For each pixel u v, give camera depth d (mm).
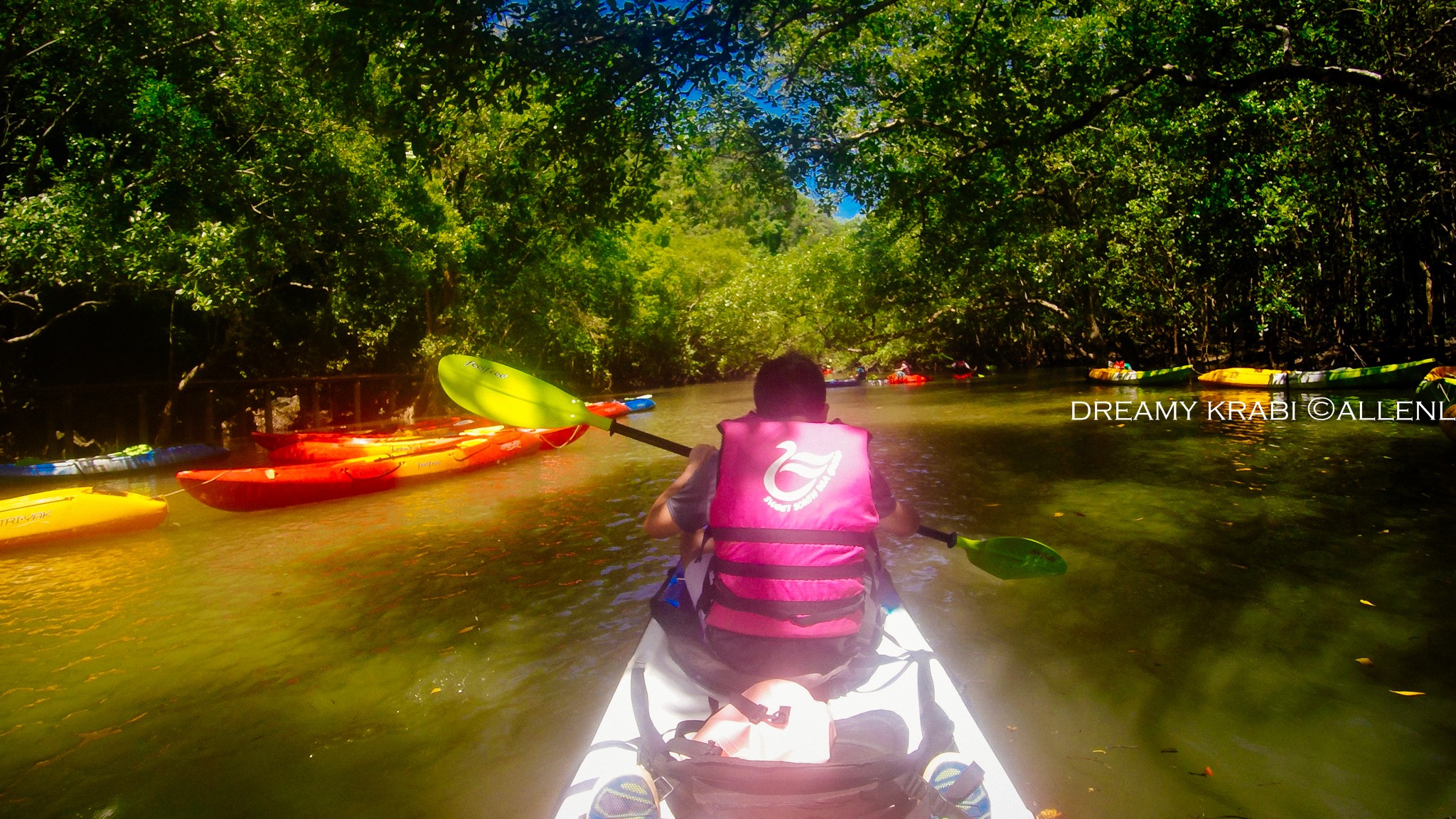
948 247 12344
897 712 2111
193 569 5957
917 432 12789
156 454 11797
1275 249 17938
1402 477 7266
